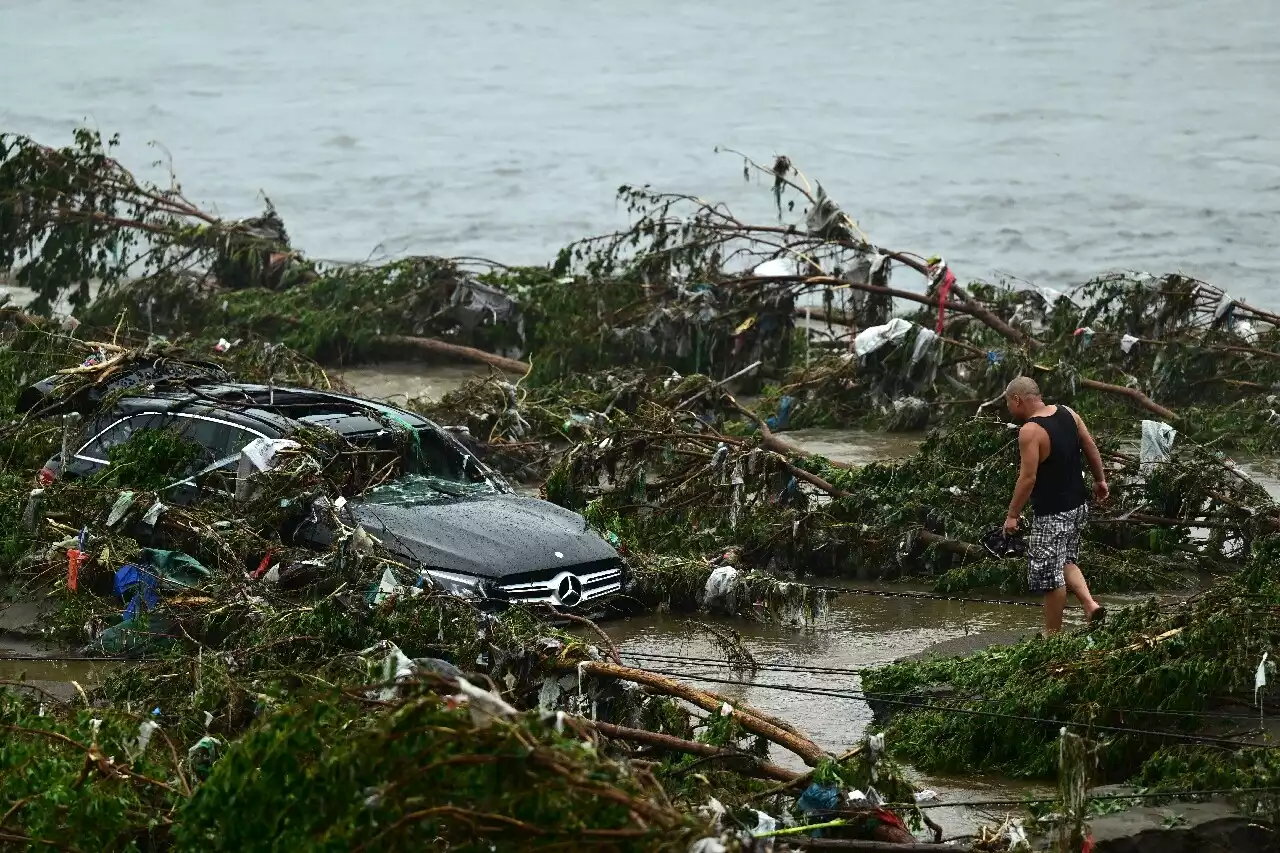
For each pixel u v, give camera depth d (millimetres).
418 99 137250
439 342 49344
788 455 34938
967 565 30078
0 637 25484
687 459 33562
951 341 43812
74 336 41781
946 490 31453
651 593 28328
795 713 22750
